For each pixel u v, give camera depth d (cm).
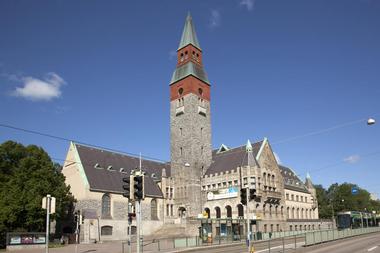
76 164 7562
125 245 5872
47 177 6381
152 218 8175
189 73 9175
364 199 15362
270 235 6575
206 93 9506
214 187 8569
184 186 8650
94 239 6925
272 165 8931
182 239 5256
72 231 7006
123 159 8731
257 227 7781
